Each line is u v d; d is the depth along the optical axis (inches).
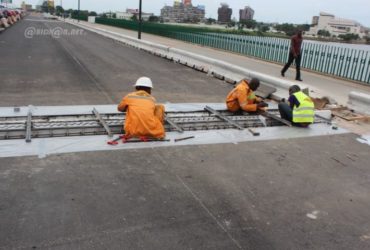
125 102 246.7
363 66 538.0
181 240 140.9
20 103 320.2
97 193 172.1
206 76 538.9
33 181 179.6
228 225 152.9
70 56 676.1
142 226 148.3
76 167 197.6
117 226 147.3
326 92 442.9
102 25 2310.5
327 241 146.5
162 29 1414.9
